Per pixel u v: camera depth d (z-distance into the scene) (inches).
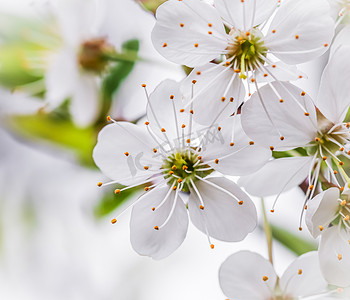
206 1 6.9
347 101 6.8
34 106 8.1
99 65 8.0
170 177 7.0
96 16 8.0
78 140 8.0
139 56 7.9
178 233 6.9
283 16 6.8
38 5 8.0
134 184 7.0
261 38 6.8
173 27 6.7
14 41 8.1
